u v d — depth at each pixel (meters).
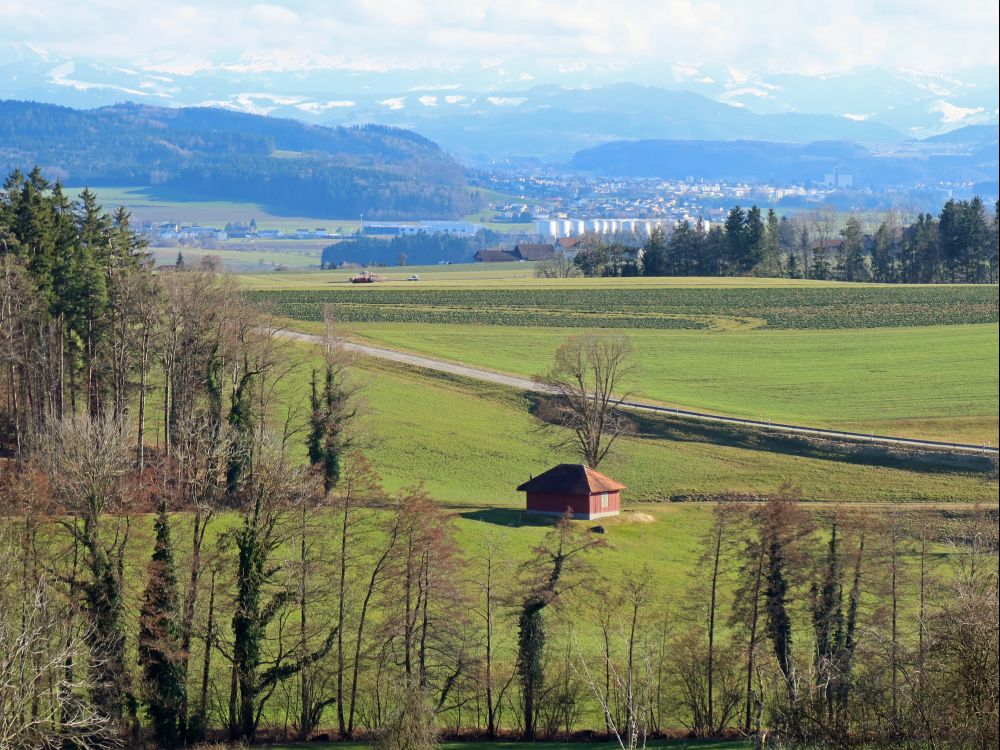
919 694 52.59
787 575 81.19
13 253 112.19
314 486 86.38
